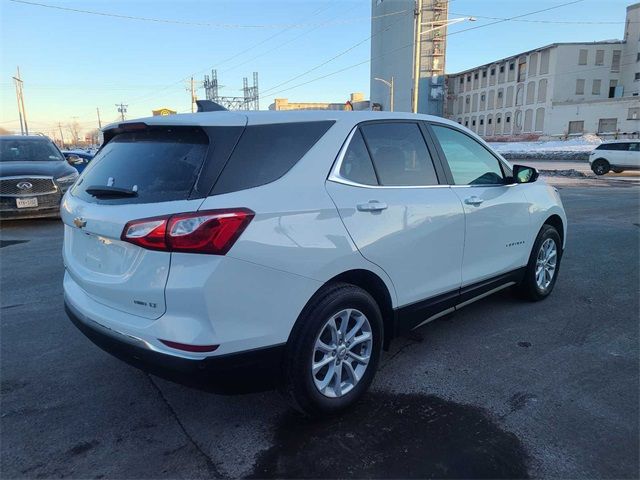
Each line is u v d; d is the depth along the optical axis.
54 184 9.88
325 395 2.94
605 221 10.37
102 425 3.00
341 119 3.18
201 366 2.47
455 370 3.66
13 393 3.38
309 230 2.75
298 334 2.77
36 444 2.82
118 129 3.23
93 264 2.93
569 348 4.03
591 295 5.37
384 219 3.16
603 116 62.34
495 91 79.62
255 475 2.55
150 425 3.00
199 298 2.43
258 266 2.56
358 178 3.13
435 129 3.86
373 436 2.86
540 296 5.14
